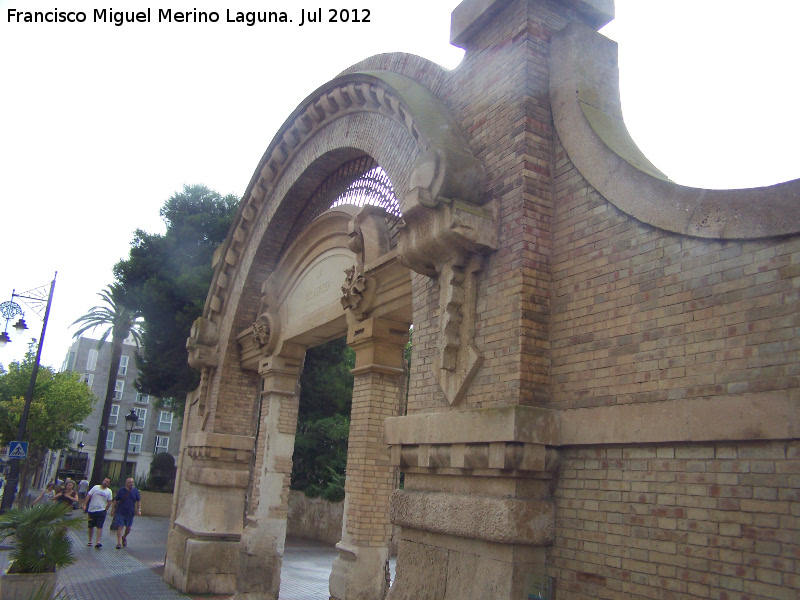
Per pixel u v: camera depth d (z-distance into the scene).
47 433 40.00
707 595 3.76
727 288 4.02
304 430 27.73
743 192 4.01
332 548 22.28
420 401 6.16
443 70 7.06
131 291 24.19
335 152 9.79
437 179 5.74
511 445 4.77
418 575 5.65
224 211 26.75
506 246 5.50
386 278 8.11
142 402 66.62
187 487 13.67
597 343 4.83
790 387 3.58
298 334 10.96
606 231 4.95
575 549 4.64
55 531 8.91
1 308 19.69
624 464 4.43
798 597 3.34
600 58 5.79
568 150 5.46
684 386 4.14
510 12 6.17
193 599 11.49
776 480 3.55
